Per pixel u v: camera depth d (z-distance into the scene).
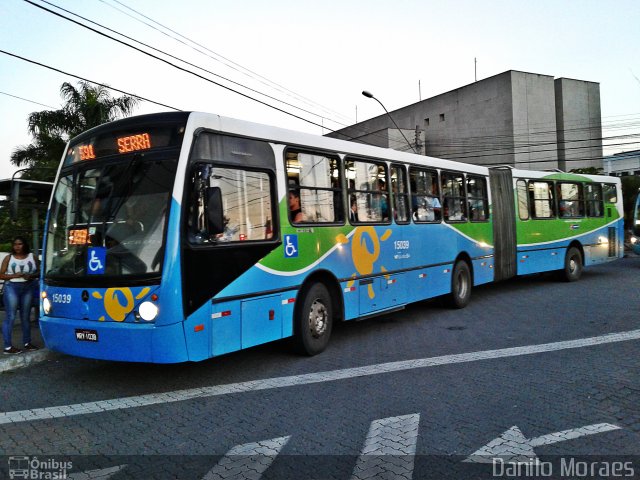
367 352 7.38
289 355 7.25
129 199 5.52
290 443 4.26
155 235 5.27
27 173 17.73
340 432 4.47
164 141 5.53
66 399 5.57
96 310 5.44
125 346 5.21
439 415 4.82
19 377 6.46
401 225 9.03
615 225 16.83
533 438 4.24
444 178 10.49
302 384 5.90
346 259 7.70
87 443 4.37
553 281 15.16
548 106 40.03
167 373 6.48
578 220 15.18
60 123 21.44
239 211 6.00
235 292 5.83
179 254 5.23
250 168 6.20
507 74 38.84
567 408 4.92
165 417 4.96
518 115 38.78
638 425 4.47
